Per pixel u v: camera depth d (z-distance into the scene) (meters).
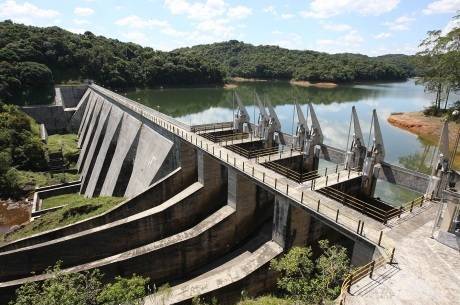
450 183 26.41
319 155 39.44
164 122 52.41
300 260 24.08
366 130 87.50
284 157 38.62
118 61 148.75
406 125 91.06
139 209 41.06
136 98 135.25
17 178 60.09
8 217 52.44
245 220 37.44
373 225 23.81
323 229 33.00
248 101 133.25
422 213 25.33
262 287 30.23
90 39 157.38
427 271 19.42
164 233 38.38
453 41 90.00
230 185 36.25
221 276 29.25
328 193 29.98
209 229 34.50
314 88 172.25
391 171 30.97
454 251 21.03
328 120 97.88
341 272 21.05
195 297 26.95
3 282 32.06
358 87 178.38
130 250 34.28
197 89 166.25
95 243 34.59
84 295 22.31
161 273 33.62
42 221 42.19
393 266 19.81
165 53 178.75
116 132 65.25
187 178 44.25
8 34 122.38
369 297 17.77
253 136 48.25
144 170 50.59
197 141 42.91
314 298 20.31
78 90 115.81
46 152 73.25
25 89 105.50
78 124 102.44
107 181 58.34
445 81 89.06
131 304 23.11
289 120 98.69
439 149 26.27
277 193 29.62
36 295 23.30
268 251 30.69
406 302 17.42
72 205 43.97
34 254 32.53
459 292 17.94
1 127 70.62
